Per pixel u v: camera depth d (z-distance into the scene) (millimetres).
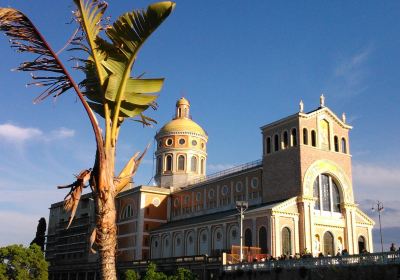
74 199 12109
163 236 84938
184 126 101188
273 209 58812
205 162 102062
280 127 67750
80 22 11930
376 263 35125
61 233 118000
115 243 11586
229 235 67250
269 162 68375
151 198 91812
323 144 66188
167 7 11195
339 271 37812
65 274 105375
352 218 65562
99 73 12164
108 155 11805
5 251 74812
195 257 61094
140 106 12703
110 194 11625
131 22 11531
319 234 62125
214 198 80875
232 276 51031
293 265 42906
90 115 11766
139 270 74000
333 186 66250
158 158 102062
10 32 11094
